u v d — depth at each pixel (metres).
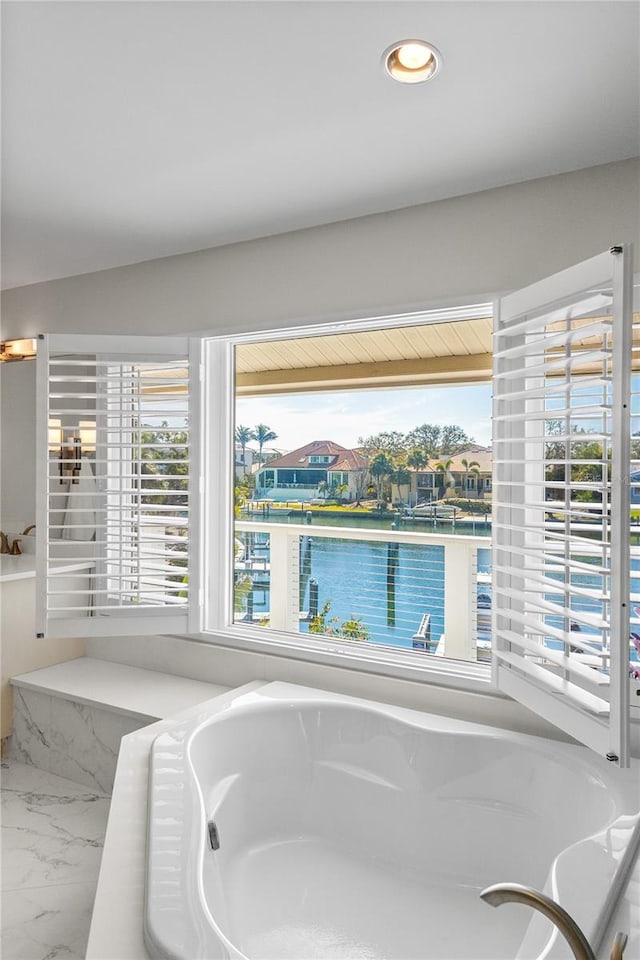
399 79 1.88
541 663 2.57
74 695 3.21
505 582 2.54
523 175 2.49
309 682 3.08
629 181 2.35
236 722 2.70
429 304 2.76
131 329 3.59
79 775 3.23
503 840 2.36
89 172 2.50
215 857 2.19
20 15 1.62
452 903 2.29
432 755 2.53
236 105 2.04
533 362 2.63
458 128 2.16
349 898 2.31
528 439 2.29
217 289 3.29
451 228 2.69
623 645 1.87
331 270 2.97
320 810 2.69
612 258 1.94
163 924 1.45
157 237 3.17
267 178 2.54
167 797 2.01
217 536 3.46
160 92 1.97
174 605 3.33
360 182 2.56
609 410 2.34
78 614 3.81
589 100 1.99
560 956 1.30
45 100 2.01
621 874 1.56
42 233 3.12
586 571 1.98
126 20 1.64
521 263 2.54
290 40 1.72
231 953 1.36
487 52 1.76
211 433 3.48
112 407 3.69
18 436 4.05
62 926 2.26
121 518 3.49
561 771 2.27
